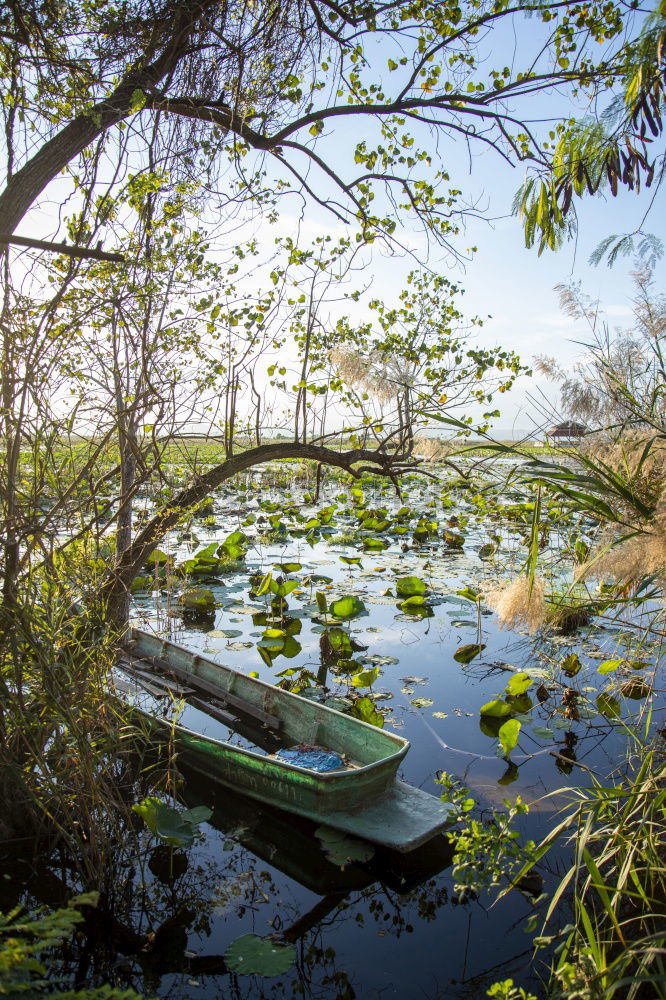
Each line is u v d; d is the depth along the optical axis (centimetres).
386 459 623
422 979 280
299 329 689
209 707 514
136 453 389
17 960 180
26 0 337
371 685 571
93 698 353
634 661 456
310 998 269
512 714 523
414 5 414
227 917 319
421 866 358
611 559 273
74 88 356
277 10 412
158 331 393
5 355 317
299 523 1372
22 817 360
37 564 339
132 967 288
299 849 372
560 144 295
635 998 243
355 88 460
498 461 397
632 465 304
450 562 1048
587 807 313
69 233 383
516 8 388
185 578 887
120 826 370
